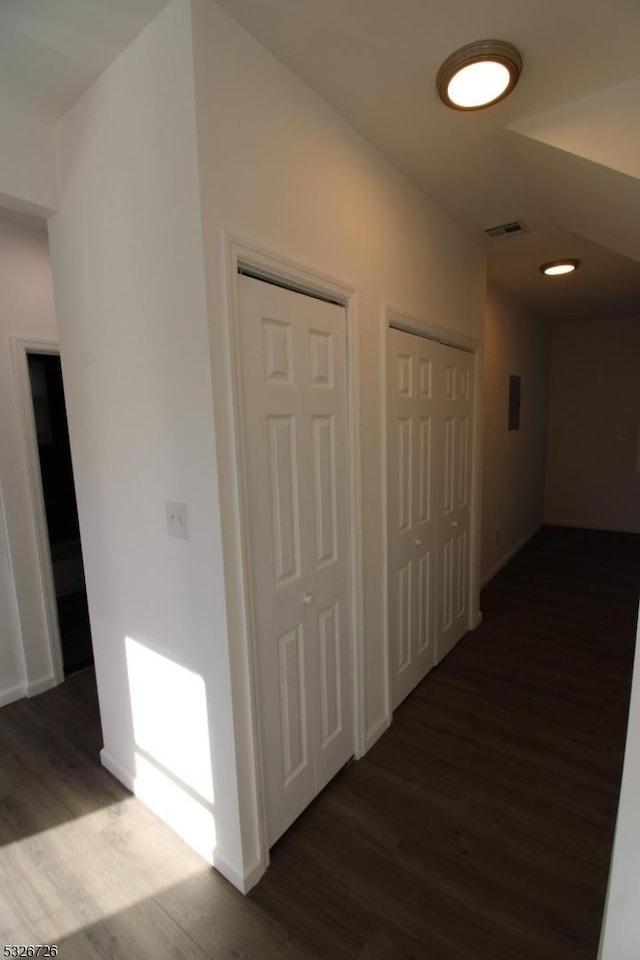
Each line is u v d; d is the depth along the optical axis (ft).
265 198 4.43
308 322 5.13
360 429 6.05
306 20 4.05
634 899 2.88
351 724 6.43
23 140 5.12
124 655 5.77
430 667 8.73
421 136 5.80
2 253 7.63
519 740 6.86
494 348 13.17
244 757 4.62
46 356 9.74
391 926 4.34
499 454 14.14
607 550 16.43
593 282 12.59
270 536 4.80
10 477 7.90
